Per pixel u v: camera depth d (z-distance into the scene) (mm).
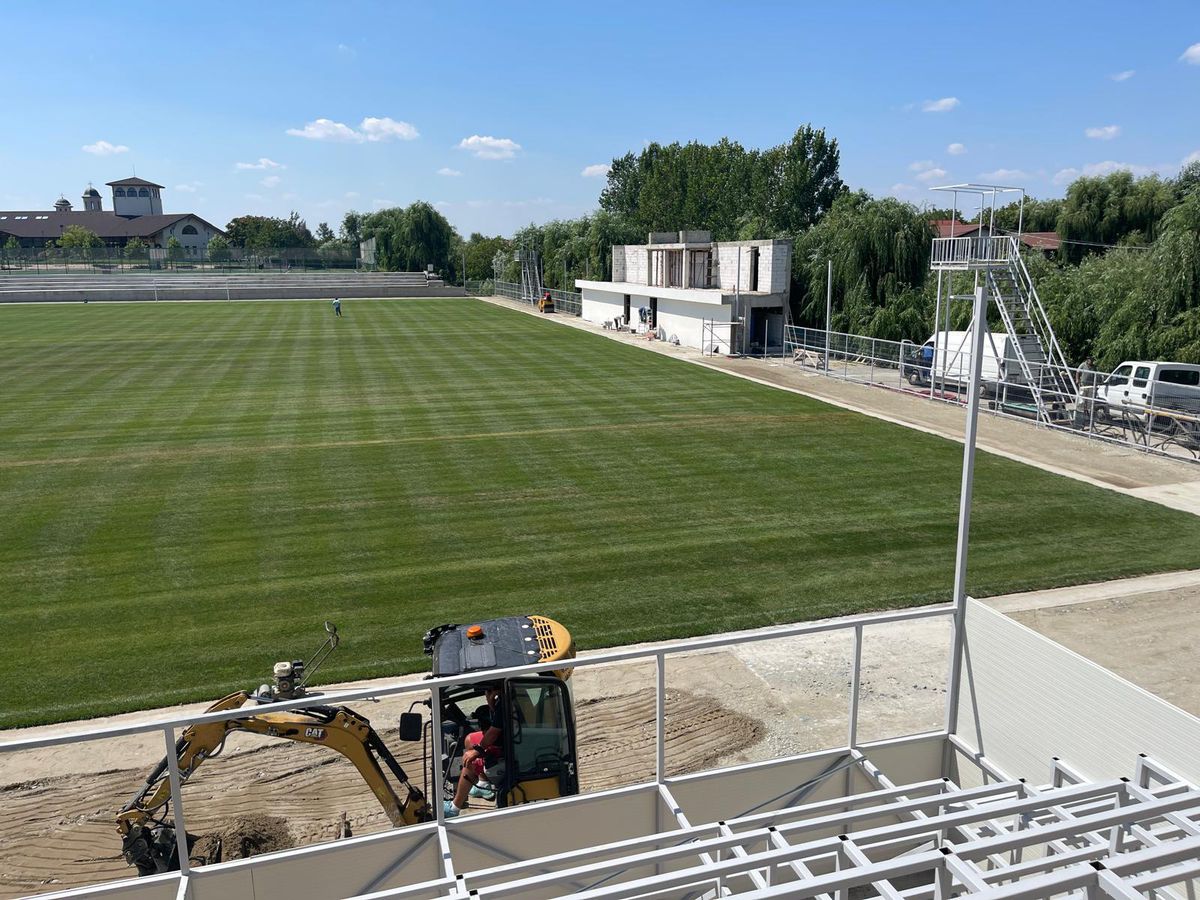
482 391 31734
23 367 36500
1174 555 15047
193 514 17578
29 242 131625
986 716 7551
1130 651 11227
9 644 11953
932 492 19062
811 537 16141
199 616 12820
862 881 4477
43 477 20219
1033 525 16766
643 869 7020
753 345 44156
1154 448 22625
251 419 26609
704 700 10508
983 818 5555
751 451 22969
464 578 14250
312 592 13695
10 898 7199
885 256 41688
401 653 11609
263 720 7262
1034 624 12164
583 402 29828
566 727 7363
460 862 6523
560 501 18500
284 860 6094
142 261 104312
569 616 12758
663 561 14969
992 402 28906
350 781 8914
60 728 9914
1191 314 27438
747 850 7215
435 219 106375
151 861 7281
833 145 82000
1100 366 29875
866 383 33969
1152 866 4344
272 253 108938
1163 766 5879
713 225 91000
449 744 7660
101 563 14945
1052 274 35031
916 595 13422
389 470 20984
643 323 52094
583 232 85750
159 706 10344
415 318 62062
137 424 25781
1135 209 47219
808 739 9656
